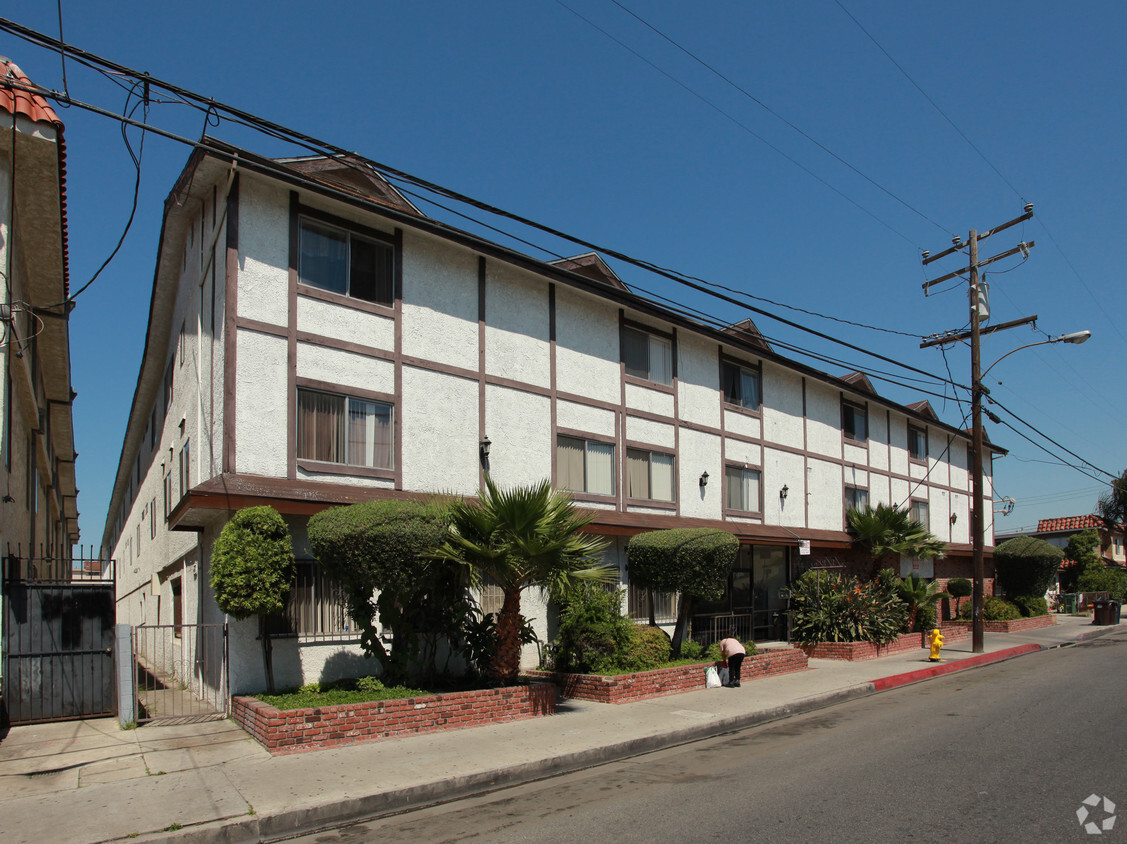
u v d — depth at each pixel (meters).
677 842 6.39
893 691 15.49
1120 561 53.28
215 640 12.32
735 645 15.02
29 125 11.45
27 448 17.39
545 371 16.64
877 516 25.14
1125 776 8.25
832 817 6.94
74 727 10.75
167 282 16.72
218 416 12.17
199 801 7.52
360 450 13.35
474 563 11.55
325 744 9.69
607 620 14.73
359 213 13.70
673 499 19.52
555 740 10.23
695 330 20.33
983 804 7.27
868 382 28.83
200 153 12.28
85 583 11.71
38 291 15.92
